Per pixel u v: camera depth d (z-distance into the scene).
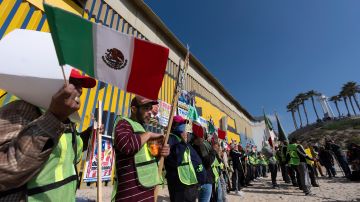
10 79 1.37
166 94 13.23
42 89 1.44
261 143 38.25
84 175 6.38
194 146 4.73
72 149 1.75
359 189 9.82
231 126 27.33
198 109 17.95
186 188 3.58
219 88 25.38
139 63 2.02
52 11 1.59
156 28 13.46
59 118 1.36
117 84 1.95
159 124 10.74
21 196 1.42
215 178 5.57
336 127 70.62
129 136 2.42
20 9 6.14
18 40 1.46
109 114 7.96
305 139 70.56
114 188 2.50
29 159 1.27
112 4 9.76
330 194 8.96
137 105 2.85
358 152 13.64
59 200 1.56
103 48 1.86
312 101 99.81
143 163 2.52
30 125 1.31
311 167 11.36
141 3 11.59
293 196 8.88
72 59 1.65
